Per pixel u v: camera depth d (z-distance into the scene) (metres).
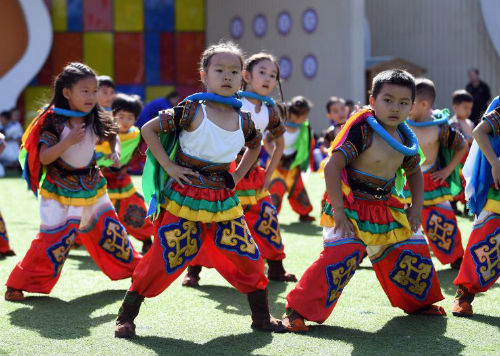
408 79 3.98
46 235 4.72
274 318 4.09
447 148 5.75
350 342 3.81
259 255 4.04
